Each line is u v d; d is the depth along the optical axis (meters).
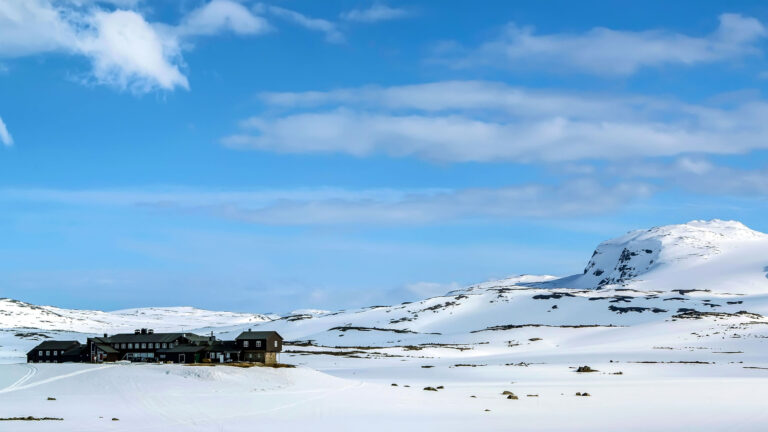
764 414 83.50
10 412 83.50
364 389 110.88
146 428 71.69
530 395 105.06
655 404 93.75
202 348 146.62
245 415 81.69
